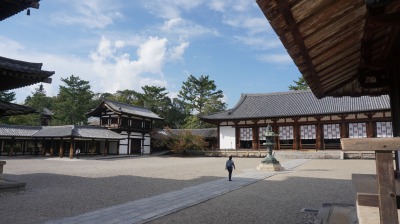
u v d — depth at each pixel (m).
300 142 35.03
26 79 9.80
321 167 20.27
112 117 41.84
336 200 8.65
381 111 30.19
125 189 10.98
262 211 7.29
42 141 37.47
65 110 52.50
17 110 10.73
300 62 3.95
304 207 7.71
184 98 62.69
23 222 6.21
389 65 4.55
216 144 43.94
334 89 6.56
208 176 15.30
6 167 20.75
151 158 35.09
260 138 37.72
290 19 2.66
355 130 32.12
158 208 7.58
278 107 38.41
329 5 2.67
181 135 41.81
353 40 3.90
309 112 34.00
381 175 2.18
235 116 38.69
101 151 42.31
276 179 14.02
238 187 11.34
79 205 8.04
